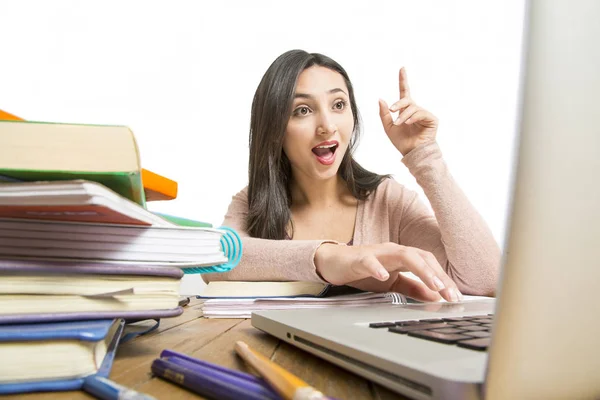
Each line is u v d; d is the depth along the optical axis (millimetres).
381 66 2607
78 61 2623
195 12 2605
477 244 1173
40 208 377
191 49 2609
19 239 425
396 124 1195
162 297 468
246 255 1011
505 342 242
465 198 1220
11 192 352
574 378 254
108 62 2617
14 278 397
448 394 266
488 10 2584
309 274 905
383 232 1407
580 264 246
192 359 415
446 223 1189
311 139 1268
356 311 629
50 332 363
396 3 2613
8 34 2615
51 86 2625
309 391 278
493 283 1164
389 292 911
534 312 240
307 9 2617
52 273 410
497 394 246
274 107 1266
